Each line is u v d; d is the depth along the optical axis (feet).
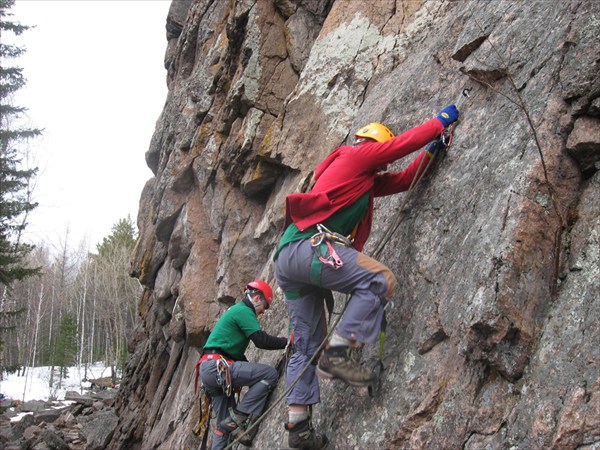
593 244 9.36
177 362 29.73
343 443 10.85
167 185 28.50
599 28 10.22
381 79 19.77
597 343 8.47
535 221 9.64
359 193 11.05
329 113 20.57
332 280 10.37
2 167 64.80
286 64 23.86
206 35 32.73
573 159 10.12
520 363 9.07
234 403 15.79
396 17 20.70
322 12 23.99
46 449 37.17
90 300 153.17
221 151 25.34
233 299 23.53
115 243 159.74
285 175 22.48
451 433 9.34
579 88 10.02
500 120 11.57
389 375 10.78
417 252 11.74
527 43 11.78
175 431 23.12
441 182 12.14
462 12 15.17
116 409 39.29
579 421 8.05
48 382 114.83
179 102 33.37
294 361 11.72
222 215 25.02
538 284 9.40
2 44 74.74
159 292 31.07
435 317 10.46
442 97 14.07
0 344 57.31
